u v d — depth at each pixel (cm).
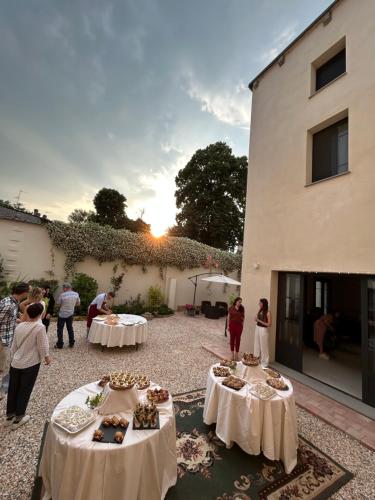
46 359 323
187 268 1423
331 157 560
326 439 332
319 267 520
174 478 230
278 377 346
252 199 727
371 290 443
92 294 993
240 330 612
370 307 442
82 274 1019
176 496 222
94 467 176
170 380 483
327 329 721
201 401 404
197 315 1295
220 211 2202
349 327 888
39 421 325
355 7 514
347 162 526
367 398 428
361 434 342
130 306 1135
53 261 1000
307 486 244
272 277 637
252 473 257
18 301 405
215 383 325
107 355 600
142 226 3073
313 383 507
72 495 177
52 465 188
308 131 594
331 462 283
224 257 1598
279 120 671
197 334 882
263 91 742
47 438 209
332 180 513
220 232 2188
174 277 1369
